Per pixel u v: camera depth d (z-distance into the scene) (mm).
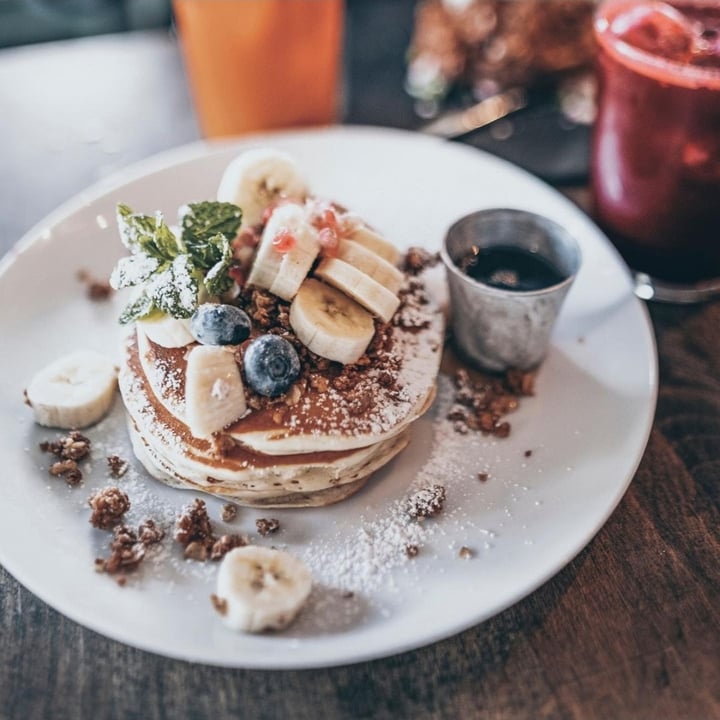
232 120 532
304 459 363
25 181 515
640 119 411
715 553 363
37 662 334
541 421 399
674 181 417
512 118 548
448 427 400
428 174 493
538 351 413
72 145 539
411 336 395
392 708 325
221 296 381
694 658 336
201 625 331
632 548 364
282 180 413
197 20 491
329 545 361
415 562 353
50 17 654
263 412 363
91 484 377
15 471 375
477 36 553
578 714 324
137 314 366
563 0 535
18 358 415
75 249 452
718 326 444
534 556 349
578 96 553
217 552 354
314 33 502
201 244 376
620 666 334
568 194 507
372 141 501
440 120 552
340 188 491
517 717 324
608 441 385
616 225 454
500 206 477
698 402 413
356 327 375
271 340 360
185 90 579
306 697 327
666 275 455
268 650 321
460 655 336
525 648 338
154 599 339
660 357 432
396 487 380
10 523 355
